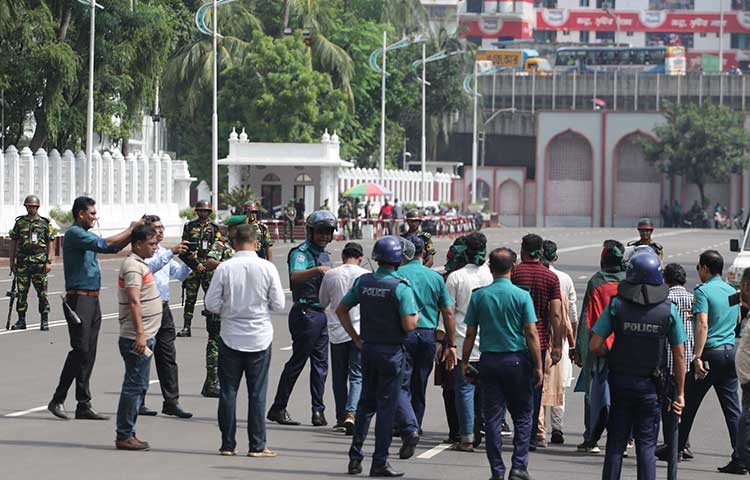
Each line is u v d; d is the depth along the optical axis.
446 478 24.20
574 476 24.64
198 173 163.38
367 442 27.84
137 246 26.58
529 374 23.48
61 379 29.78
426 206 167.62
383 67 160.50
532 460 26.36
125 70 114.88
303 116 155.75
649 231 36.41
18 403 31.95
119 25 112.38
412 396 27.20
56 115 109.69
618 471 21.52
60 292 65.25
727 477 25.39
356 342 24.59
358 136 183.88
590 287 26.70
